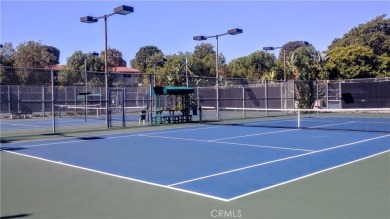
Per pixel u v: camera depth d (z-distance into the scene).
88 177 8.34
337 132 17.94
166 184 7.60
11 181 8.02
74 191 7.12
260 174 8.45
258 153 11.56
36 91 35.22
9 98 31.22
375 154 11.20
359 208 5.84
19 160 10.73
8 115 32.78
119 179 8.11
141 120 24.41
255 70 64.62
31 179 8.20
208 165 9.62
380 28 61.59
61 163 10.15
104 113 35.62
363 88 34.06
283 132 18.11
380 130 18.88
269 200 6.34
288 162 9.94
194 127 21.16
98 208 6.03
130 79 64.62
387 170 8.77
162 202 6.32
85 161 10.41
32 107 35.53
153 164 9.84
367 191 6.86
